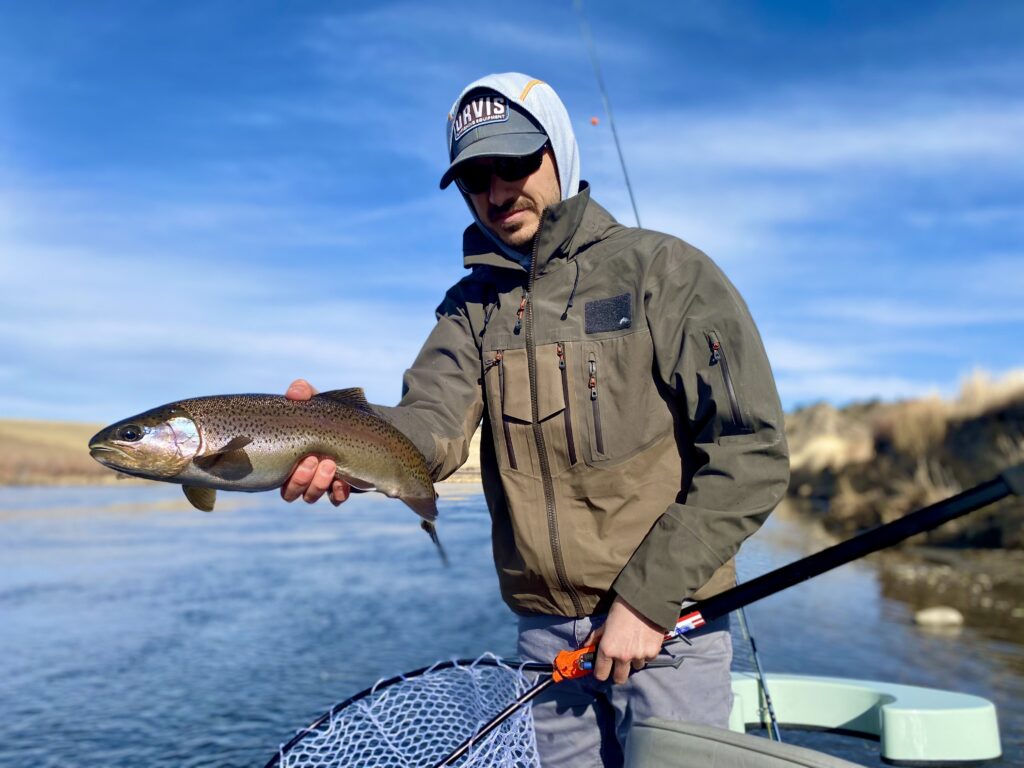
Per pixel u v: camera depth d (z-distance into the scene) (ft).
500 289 4.56
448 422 4.58
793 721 6.63
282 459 4.01
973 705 5.98
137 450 3.90
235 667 12.82
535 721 4.58
